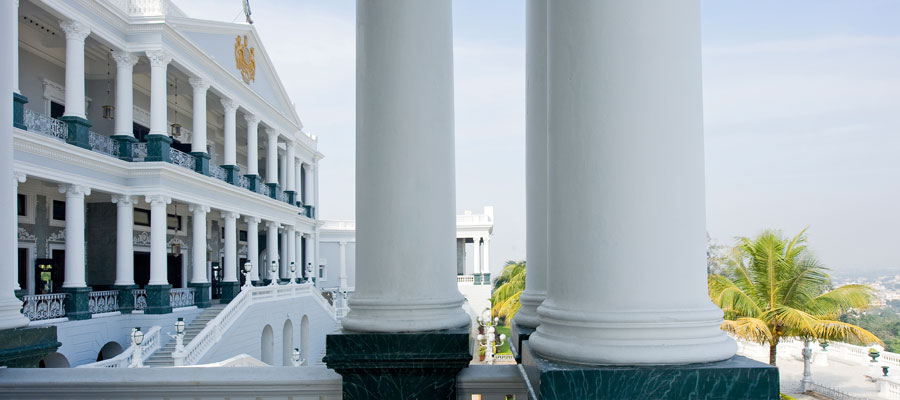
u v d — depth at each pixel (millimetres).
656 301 2719
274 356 27719
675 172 2734
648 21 2740
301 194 46719
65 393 4055
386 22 4121
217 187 26969
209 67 26672
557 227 2973
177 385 4031
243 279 37625
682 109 2760
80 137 19938
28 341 4512
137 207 27422
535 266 5004
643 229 2715
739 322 18812
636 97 2725
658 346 2717
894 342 40750
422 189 4055
